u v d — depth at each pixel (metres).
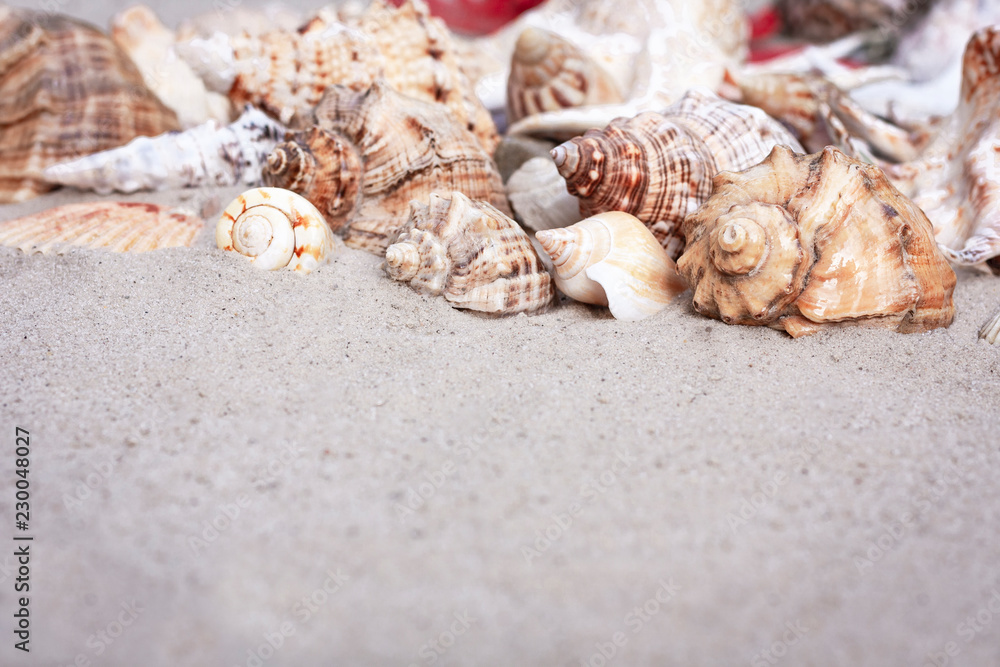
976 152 0.47
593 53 0.56
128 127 0.52
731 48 0.59
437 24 0.53
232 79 0.51
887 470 0.38
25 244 0.46
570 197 0.48
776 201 0.43
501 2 0.77
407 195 0.47
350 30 0.52
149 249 0.46
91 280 0.44
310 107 0.52
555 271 0.45
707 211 0.44
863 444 0.39
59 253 0.45
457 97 0.52
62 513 0.37
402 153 0.47
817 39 0.73
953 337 0.43
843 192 0.42
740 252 0.42
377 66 0.52
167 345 0.42
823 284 0.42
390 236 0.47
